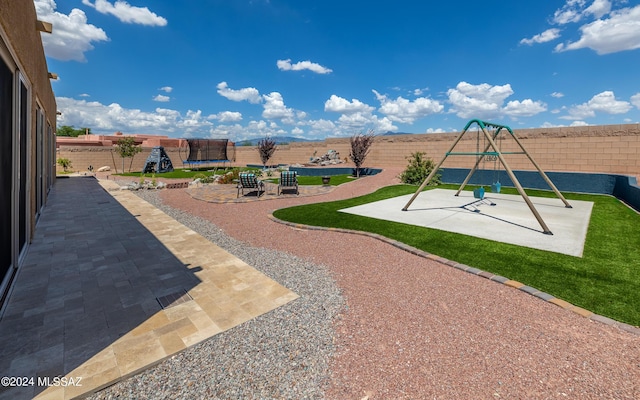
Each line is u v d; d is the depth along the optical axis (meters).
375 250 5.25
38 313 3.08
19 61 4.22
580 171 12.67
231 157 33.03
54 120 14.48
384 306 3.38
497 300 3.49
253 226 6.89
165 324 2.94
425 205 9.29
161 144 32.72
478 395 2.14
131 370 2.31
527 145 13.82
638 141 11.38
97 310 3.17
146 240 5.69
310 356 2.55
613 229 6.39
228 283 3.89
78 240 5.63
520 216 7.70
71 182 16.08
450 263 4.52
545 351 2.61
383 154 19.80
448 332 2.89
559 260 4.61
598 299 3.44
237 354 2.56
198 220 7.43
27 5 4.73
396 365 2.45
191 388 2.19
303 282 3.99
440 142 17.05
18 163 4.19
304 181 16.16
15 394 2.04
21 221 4.86
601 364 2.46
